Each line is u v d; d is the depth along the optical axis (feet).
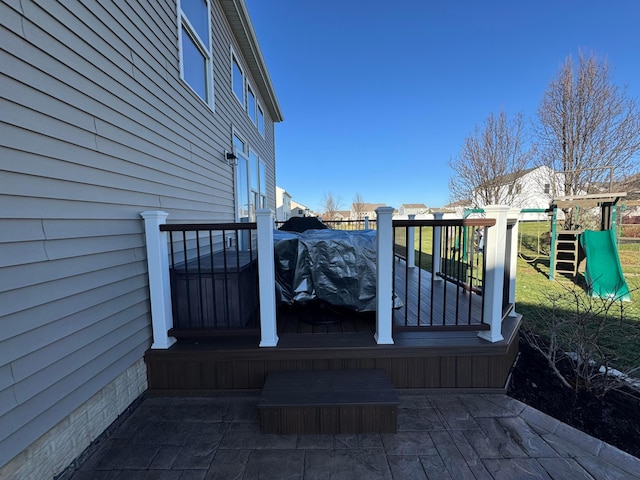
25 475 4.30
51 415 4.73
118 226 6.64
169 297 7.63
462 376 7.30
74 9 5.44
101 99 6.17
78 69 5.52
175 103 9.86
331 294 9.09
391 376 7.28
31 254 4.47
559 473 4.97
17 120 4.27
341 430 5.95
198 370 7.36
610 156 29.12
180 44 10.21
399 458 5.32
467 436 5.87
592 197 20.81
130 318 6.86
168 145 9.34
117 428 6.22
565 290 17.67
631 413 6.52
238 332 7.37
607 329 10.68
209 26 13.32
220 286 7.93
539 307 14.08
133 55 7.44
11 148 4.18
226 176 15.79
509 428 6.09
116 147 6.66
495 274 7.27
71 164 5.30
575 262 21.54
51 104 4.89
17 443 4.18
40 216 4.64
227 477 4.94
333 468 5.11
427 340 7.50
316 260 9.13
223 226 7.32
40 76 4.68
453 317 9.00
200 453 5.49
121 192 6.82
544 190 35.53
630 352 9.26
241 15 15.98
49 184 4.82
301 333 8.03
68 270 5.16
